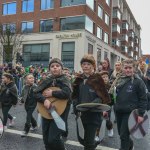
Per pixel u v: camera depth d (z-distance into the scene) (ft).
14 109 40.60
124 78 18.11
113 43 169.37
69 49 111.65
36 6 122.11
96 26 125.18
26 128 24.98
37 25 121.39
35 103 25.48
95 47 122.11
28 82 25.98
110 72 33.22
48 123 15.58
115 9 170.09
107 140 24.21
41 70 60.29
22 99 26.32
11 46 112.57
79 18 112.16
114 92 18.26
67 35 112.06
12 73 53.72
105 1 139.54
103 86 16.07
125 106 17.44
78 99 16.70
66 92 15.51
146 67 29.94
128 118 17.37
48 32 116.47
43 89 15.96
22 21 124.98
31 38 120.06
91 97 16.02
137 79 17.71
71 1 114.32
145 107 17.33
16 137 24.50
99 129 17.03
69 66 110.83
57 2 116.78
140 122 17.19
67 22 114.52
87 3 113.60
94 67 16.52
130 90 17.53
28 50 120.88
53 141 15.05
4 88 27.45
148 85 29.27
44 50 117.60
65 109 15.72
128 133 17.47
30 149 20.88
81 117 16.25
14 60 112.06
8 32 112.27
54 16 116.98
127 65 17.87
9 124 28.96
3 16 129.59
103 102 15.97
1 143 22.47
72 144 22.58
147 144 23.43
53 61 16.20
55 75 16.16
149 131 27.40
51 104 15.30
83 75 16.75
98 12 128.77
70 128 28.68
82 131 16.26
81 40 109.60
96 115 16.20
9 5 129.18
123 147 17.49
